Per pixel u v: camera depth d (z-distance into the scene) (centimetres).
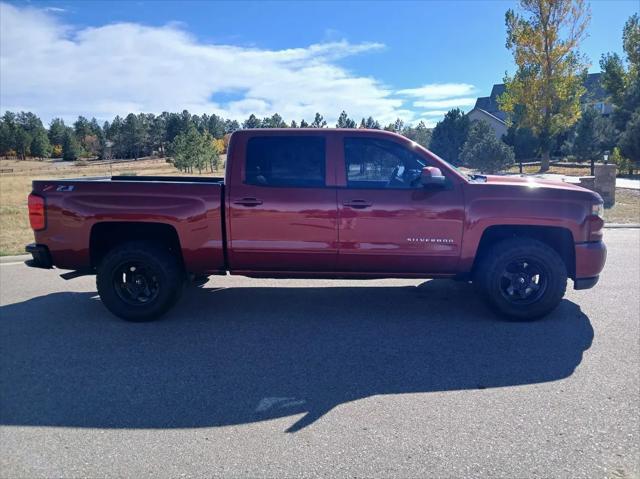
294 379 398
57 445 312
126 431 327
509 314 516
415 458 293
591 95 4669
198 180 655
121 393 378
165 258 519
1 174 6172
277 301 605
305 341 478
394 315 550
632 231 1066
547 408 346
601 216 515
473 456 293
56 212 520
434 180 468
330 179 509
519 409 346
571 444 303
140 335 498
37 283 709
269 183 509
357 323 526
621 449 297
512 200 501
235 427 330
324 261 517
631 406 346
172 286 524
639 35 3378
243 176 511
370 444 308
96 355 450
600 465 283
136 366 426
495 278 507
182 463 292
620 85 3506
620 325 506
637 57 3416
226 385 390
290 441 313
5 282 716
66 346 471
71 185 519
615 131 3519
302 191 505
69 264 531
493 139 2688
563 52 3195
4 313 569
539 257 501
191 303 600
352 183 509
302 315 553
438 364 422
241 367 422
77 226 519
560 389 374
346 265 519
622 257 809
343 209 503
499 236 537
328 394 373
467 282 683
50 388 387
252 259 519
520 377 395
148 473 283
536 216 500
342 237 507
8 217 1454
